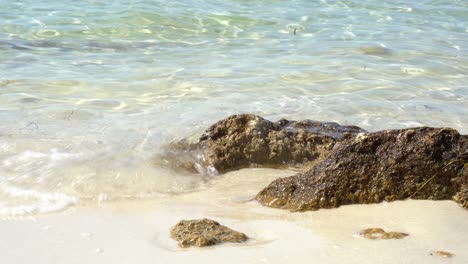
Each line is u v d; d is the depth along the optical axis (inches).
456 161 317.1
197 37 679.1
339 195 315.3
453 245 266.1
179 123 433.1
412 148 320.2
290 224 293.0
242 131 387.9
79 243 268.7
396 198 316.2
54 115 442.6
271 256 252.4
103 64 575.8
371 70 582.9
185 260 249.1
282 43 664.4
